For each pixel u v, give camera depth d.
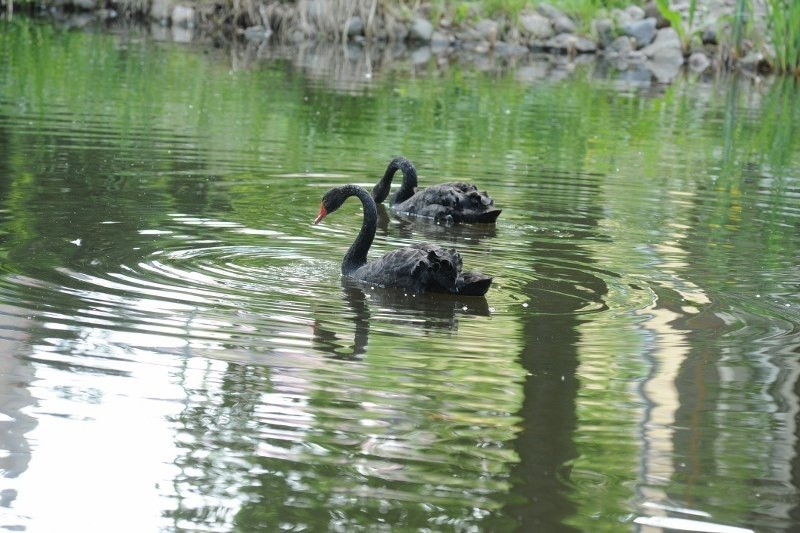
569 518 8.12
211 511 8.07
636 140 26.00
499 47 44.03
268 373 10.50
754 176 22.39
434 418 9.69
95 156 20.67
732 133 27.52
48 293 12.41
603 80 36.88
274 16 43.75
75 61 32.47
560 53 44.19
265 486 8.44
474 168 22.22
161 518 7.95
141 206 17.02
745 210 19.12
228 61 35.31
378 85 32.34
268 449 9.01
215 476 8.55
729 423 9.84
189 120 25.17
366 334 11.78
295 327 11.87
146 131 23.55
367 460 8.88
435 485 8.52
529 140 25.42
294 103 28.30
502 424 9.61
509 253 15.77
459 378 10.61
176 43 38.78
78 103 26.22
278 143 23.44
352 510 8.13
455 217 18.12
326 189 19.56
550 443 9.34
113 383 10.07
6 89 27.44
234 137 23.72
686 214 18.67
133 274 13.38
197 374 10.38
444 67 37.81
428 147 24.11
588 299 13.43
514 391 10.33
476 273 13.42
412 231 17.31
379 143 24.23
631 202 19.48
